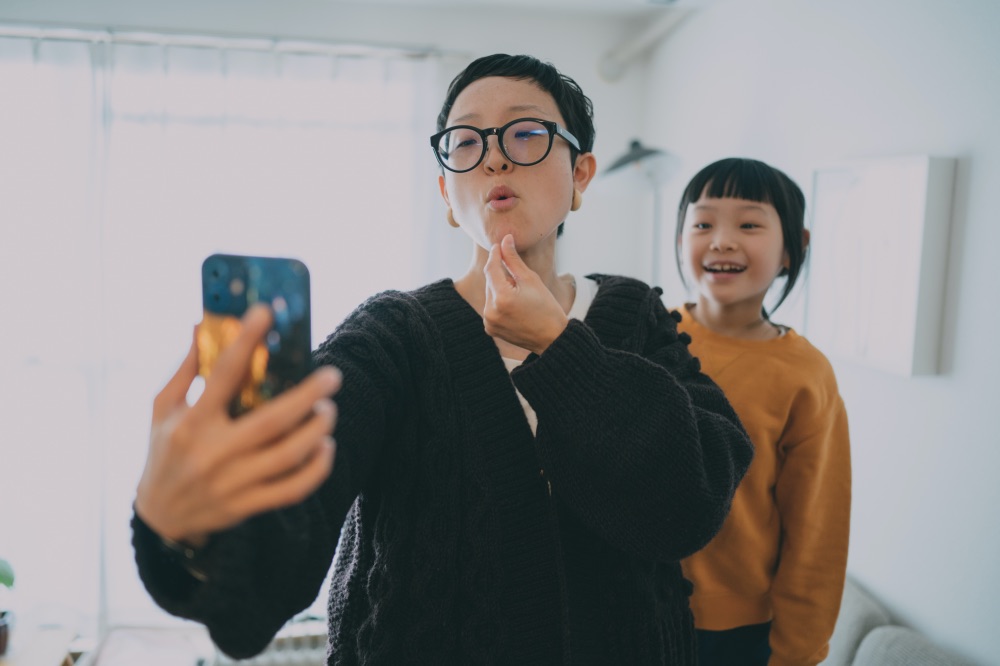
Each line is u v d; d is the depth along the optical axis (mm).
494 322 525
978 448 1335
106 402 2705
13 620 2184
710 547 1074
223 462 277
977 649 1334
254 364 360
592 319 658
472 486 571
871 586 1645
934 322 1426
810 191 1839
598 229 3164
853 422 1713
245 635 367
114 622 2738
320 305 2896
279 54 2758
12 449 2678
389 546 573
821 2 1820
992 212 1297
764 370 1116
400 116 2871
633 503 509
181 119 2721
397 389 578
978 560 1334
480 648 558
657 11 2859
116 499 2738
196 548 355
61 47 2611
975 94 1331
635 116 3109
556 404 504
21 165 2631
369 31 2852
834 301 1732
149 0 2674
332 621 634
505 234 596
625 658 598
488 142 594
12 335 2658
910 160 1432
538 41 2971
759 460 1085
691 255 1202
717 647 1086
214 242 2781
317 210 2857
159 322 2746
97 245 2670
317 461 297
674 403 511
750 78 2189
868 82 1637
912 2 1494
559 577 575
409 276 2941
